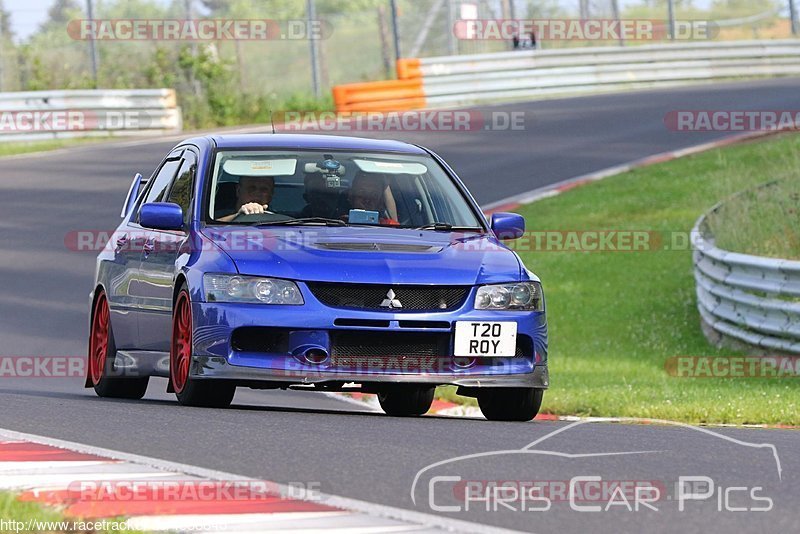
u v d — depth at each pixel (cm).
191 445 2231
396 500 1805
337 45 15850
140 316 3125
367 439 2338
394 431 2470
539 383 2827
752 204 6028
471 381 2745
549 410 3628
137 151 9306
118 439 2295
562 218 7300
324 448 2219
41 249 6619
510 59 12081
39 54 12362
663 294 6097
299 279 2697
